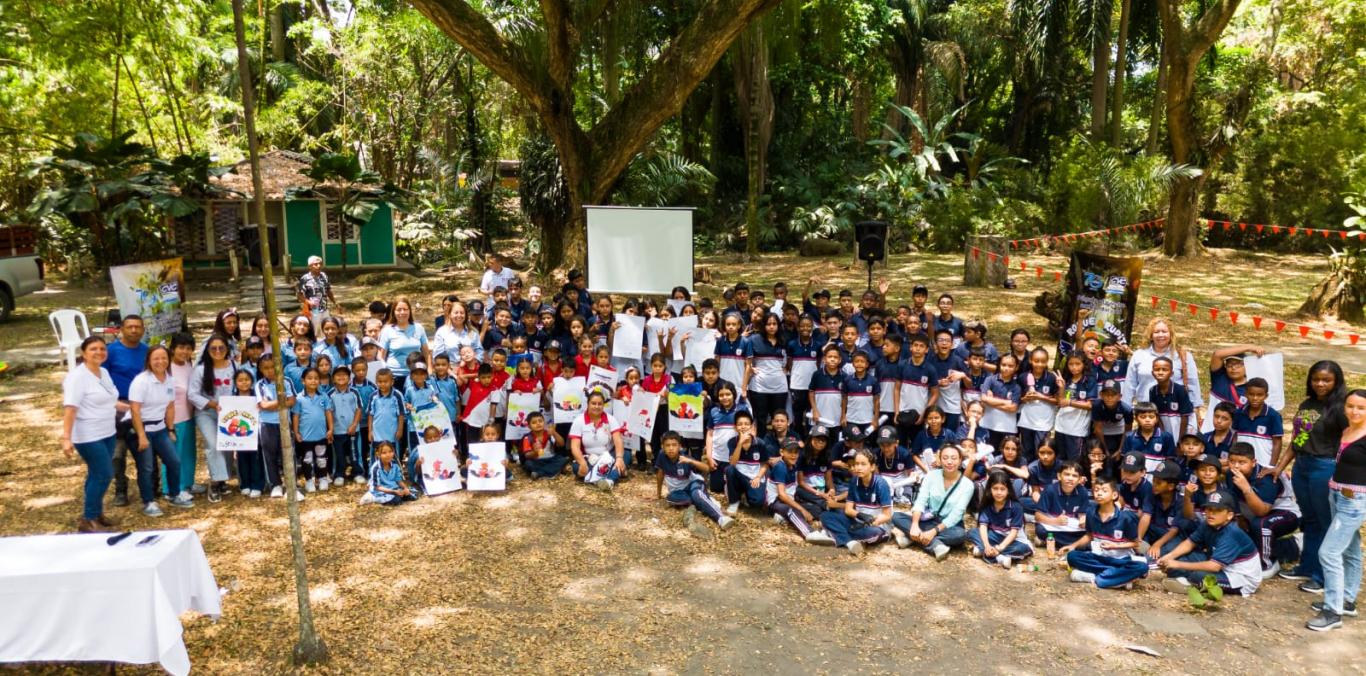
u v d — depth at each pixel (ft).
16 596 16.31
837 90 114.83
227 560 23.26
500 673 18.15
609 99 60.80
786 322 33.32
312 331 29.48
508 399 30.94
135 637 16.57
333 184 74.95
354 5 90.58
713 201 101.40
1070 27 99.91
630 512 27.20
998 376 29.40
